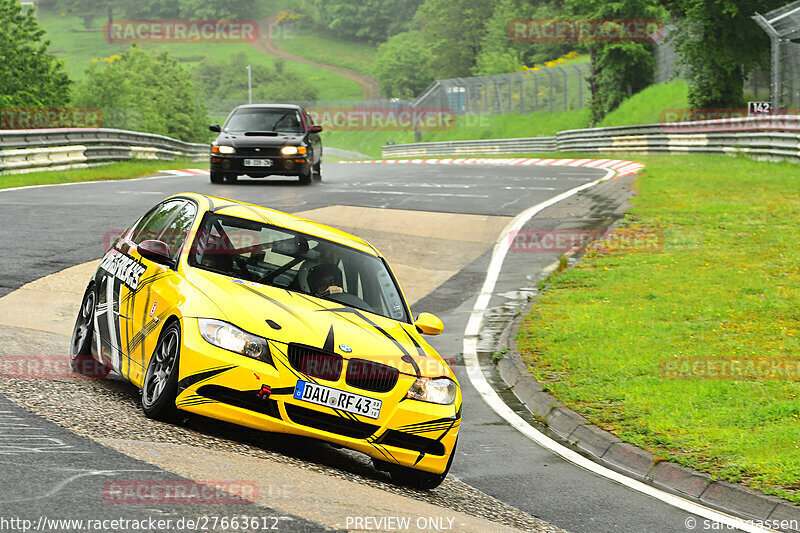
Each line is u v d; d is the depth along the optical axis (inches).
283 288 415.5
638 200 1332.4
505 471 450.6
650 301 796.6
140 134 2135.8
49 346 515.8
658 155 2330.2
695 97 2593.5
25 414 349.7
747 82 2635.3
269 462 346.6
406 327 423.5
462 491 406.9
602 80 3634.4
